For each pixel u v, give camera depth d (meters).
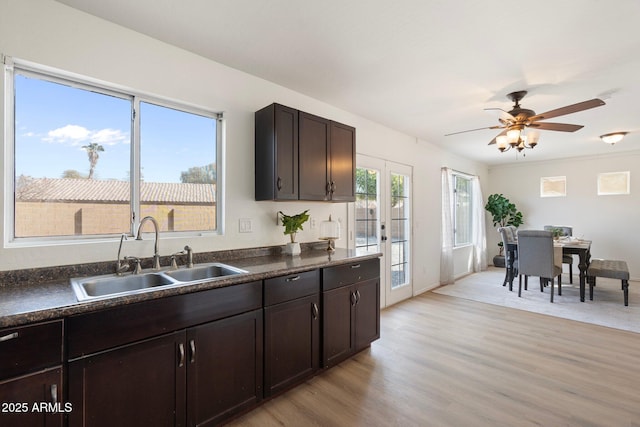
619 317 3.57
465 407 1.93
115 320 1.36
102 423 1.33
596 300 4.27
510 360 2.55
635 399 2.01
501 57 2.24
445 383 2.21
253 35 2.01
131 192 2.05
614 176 5.71
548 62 2.30
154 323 1.47
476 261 6.35
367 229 3.79
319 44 2.11
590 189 5.94
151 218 1.99
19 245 1.63
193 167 2.34
